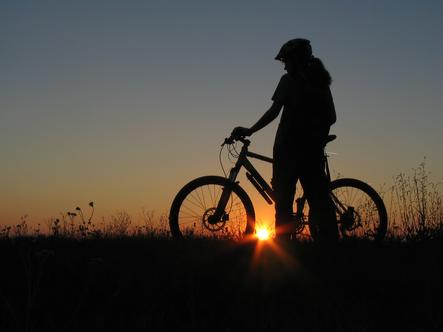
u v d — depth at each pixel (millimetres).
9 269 3262
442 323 2512
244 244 4016
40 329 2510
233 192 4719
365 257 3670
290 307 2758
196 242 4207
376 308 2748
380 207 4969
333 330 2486
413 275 3219
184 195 4684
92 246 4055
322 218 4605
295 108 4297
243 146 4738
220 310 2732
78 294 2855
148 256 3621
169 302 2783
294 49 4277
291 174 4359
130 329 2502
